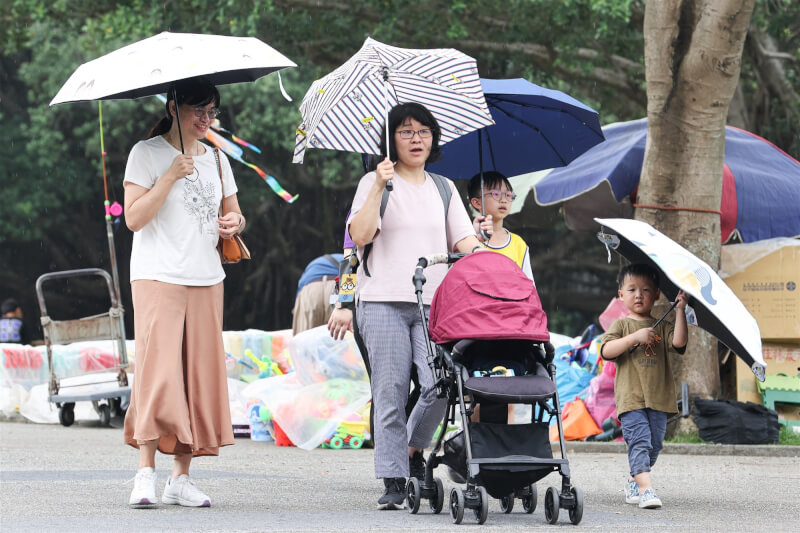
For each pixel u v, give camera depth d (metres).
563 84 69.44
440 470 26.16
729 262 36.00
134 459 28.44
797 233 36.94
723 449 32.47
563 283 107.00
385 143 18.75
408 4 57.03
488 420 17.70
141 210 18.34
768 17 59.38
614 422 33.91
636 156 36.31
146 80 17.94
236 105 85.62
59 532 14.93
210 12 57.75
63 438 36.00
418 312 18.31
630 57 61.00
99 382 42.25
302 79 79.38
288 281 105.06
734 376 36.75
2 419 46.31
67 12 61.25
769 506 19.86
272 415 34.25
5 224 93.75
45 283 108.88
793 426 35.38
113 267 40.97
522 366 17.45
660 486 23.56
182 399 18.34
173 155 19.06
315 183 95.94
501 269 17.23
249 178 94.88
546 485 23.55
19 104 98.94
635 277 20.58
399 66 20.00
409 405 19.30
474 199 23.17
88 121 91.50
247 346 42.41
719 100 34.91
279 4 57.75
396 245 18.38
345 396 33.44
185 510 18.06
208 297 18.92
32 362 45.78
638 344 20.06
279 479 23.83
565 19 54.25
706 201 35.31
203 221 18.94
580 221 42.47
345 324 19.39
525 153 26.61
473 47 58.91
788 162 39.00
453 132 20.11
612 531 15.82
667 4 34.62
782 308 35.12
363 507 18.81
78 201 102.69
